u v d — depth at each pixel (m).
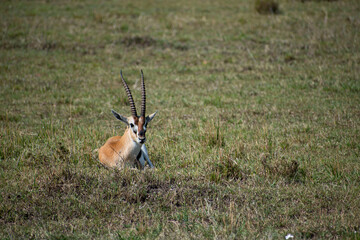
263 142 19.16
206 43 40.59
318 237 11.37
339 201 13.16
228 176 15.60
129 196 13.58
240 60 36.47
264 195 13.83
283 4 54.19
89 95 28.88
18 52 37.44
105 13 49.72
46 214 12.70
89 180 14.69
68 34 41.78
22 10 49.59
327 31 41.06
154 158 18.16
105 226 12.19
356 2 52.09
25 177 14.95
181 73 34.16
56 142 19.36
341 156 17.16
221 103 26.89
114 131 22.05
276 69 33.81
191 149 18.77
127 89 16.66
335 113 23.59
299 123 22.31
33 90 29.59
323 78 30.80
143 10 52.78
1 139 19.72
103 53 38.22
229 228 11.73
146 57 37.78
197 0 60.06
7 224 12.21
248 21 46.75
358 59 34.62
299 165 16.36
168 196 13.66
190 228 11.92
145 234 11.53
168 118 24.25
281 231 11.75
